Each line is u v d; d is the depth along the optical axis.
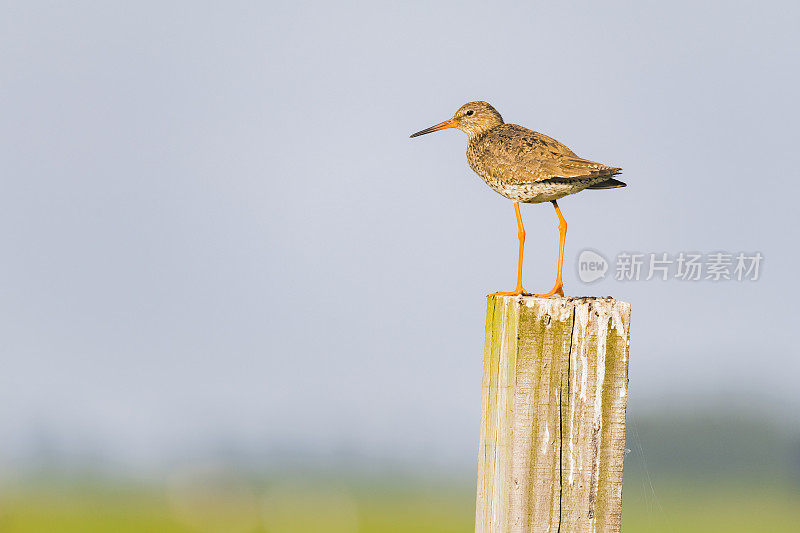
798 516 23.28
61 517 28.22
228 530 28.25
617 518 6.25
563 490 6.21
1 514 27.39
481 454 6.57
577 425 6.23
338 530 28.78
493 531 6.33
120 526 27.41
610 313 6.24
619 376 6.25
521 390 6.20
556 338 6.23
